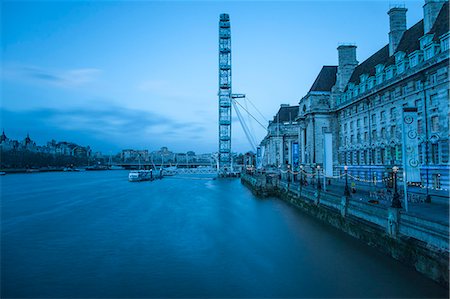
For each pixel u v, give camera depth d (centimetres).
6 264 2533
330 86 7412
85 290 2030
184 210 5141
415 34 4584
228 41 14112
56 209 5584
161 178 15388
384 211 2297
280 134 11569
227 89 14212
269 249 2719
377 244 2345
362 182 5459
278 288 1961
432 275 1759
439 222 1741
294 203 4922
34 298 1934
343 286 1925
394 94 4500
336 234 3014
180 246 2952
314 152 6950
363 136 5541
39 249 2947
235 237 3194
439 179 3550
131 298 1905
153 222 4169
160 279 2170
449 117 3419
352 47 6938
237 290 1964
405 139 2333
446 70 3459
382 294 1784
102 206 5866
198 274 2238
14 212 5269
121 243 3117
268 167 11344
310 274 2130
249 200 6231
